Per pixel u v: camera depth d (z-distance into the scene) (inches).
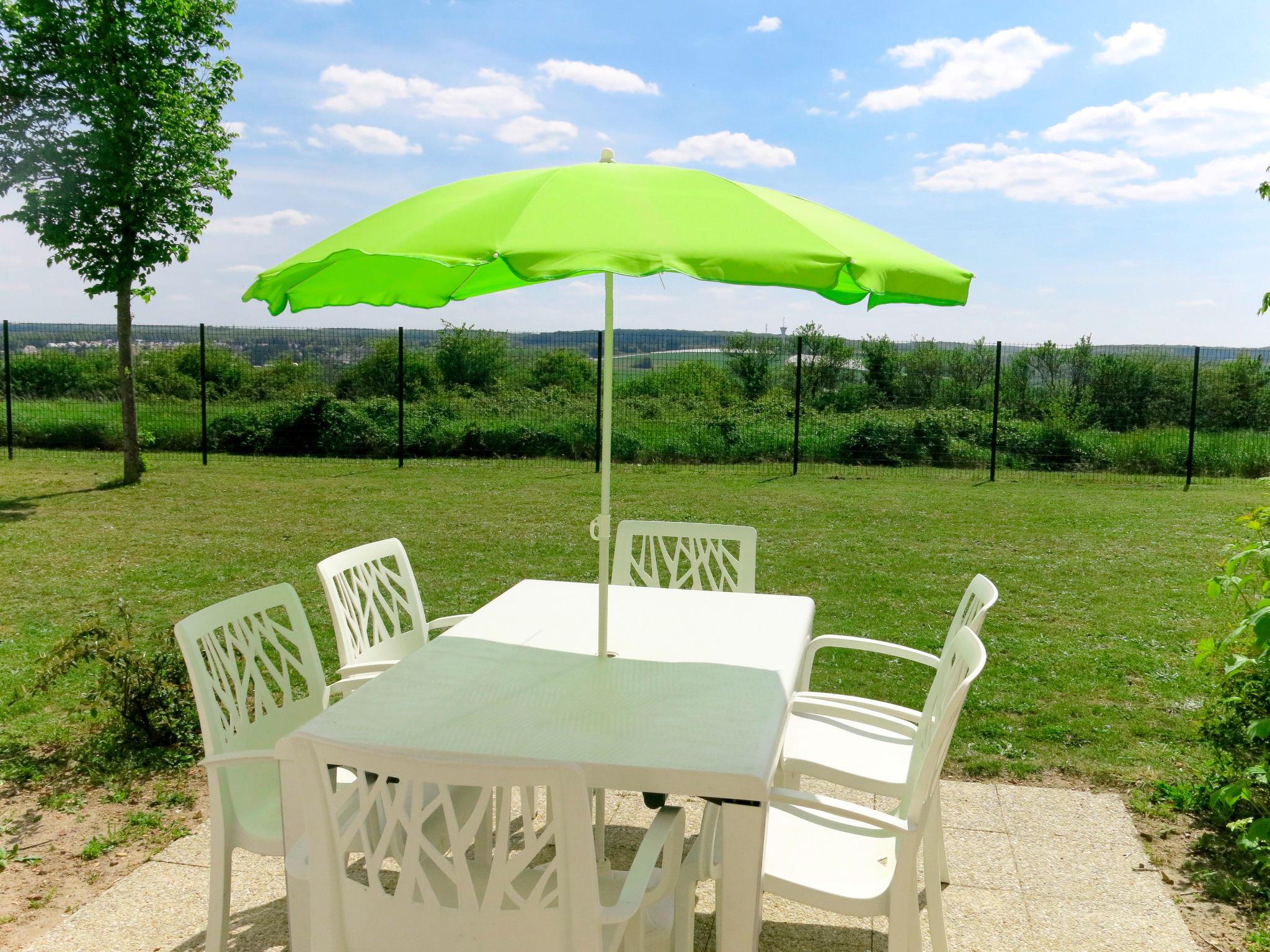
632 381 698.2
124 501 447.8
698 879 93.3
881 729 128.5
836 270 83.6
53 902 120.7
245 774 109.1
